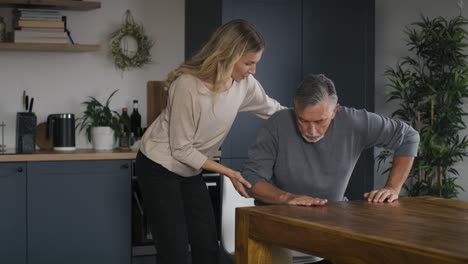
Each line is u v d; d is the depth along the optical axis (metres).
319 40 4.70
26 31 4.35
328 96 2.38
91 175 4.16
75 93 4.70
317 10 4.69
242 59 2.67
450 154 4.41
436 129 4.48
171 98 2.78
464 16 4.49
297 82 4.65
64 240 4.13
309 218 1.98
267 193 2.46
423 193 4.58
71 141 4.43
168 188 2.86
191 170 2.92
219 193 4.41
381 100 5.10
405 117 4.69
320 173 2.61
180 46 4.91
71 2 4.49
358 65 4.82
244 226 2.16
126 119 4.65
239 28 2.64
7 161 3.99
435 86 4.46
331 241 1.79
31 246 4.07
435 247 1.53
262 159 2.63
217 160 4.43
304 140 2.59
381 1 5.10
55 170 4.09
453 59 4.40
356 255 1.71
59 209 4.11
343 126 2.60
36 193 4.07
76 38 4.68
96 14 4.71
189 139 2.79
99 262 4.20
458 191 4.59
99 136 4.48
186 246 2.89
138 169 2.94
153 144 2.87
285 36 4.60
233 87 2.81
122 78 4.79
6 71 4.57
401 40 4.93
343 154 2.61
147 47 4.77
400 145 2.64
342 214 2.07
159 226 2.86
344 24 4.77
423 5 4.78
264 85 4.56
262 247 2.16
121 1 4.77
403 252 1.57
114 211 4.22
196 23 4.71
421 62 4.82
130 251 4.26
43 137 4.57
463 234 1.73
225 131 2.92
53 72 4.66
